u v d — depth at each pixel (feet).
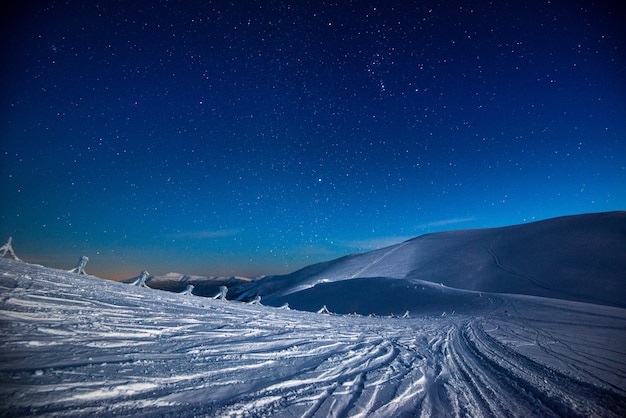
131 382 9.98
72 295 18.60
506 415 12.39
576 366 21.36
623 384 17.22
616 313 66.13
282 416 9.86
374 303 119.14
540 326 47.14
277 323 28.07
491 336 36.17
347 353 20.71
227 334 19.40
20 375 8.68
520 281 153.58
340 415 10.68
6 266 21.27
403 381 15.87
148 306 21.74
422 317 71.10
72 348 11.55
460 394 14.69
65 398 8.15
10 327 11.89
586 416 12.52
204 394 10.38
